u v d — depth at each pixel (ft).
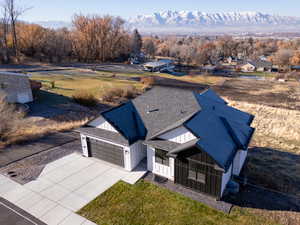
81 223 35.04
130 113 54.54
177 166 42.42
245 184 44.39
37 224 34.76
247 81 209.05
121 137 47.24
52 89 121.19
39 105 94.73
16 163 51.67
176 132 43.14
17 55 201.87
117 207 38.37
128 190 42.63
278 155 60.29
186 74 243.19
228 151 41.55
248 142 47.39
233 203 39.11
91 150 54.24
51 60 236.02
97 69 214.28
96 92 121.49
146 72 225.56
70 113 88.28
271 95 151.12
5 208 37.96
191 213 36.83
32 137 65.00
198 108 49.62
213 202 39.27
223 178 39.11
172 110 51.80
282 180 47.16
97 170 49.29
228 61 392.27
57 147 59.98
